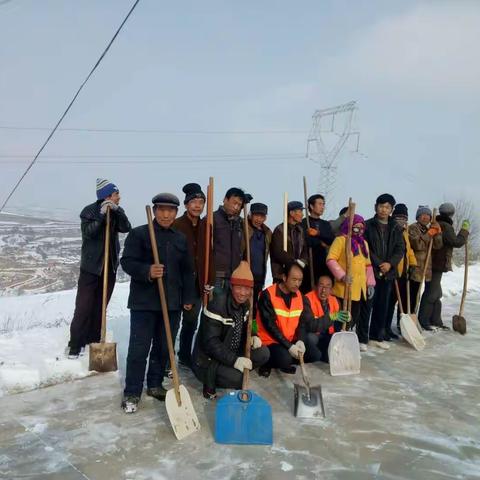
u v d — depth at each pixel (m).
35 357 4.25
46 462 2.78
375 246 5.36
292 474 2.73
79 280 4.34
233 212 4.36
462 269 12.59
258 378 4.24
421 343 5.52
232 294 3.62
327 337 4.86
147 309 3.48
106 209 4.17
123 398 3.51
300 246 5.14
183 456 2.88
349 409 3.69
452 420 3.58
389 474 2.78
